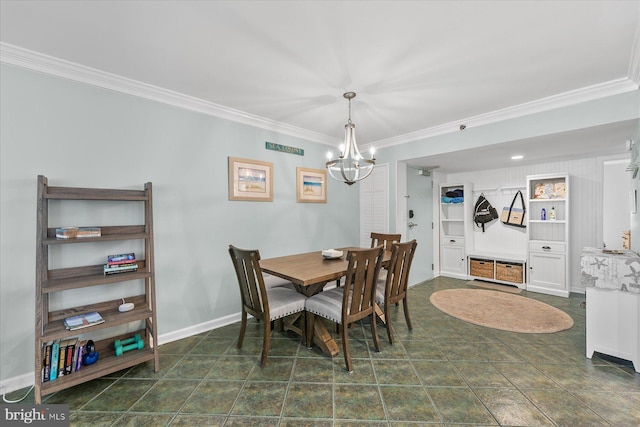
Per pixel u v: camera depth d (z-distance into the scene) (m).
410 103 2.66
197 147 2.65
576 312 3.05
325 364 2.07
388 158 4.00
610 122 2.26
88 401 1.68
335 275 2.13
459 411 1.56
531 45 1.74
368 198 4.30
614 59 1.90
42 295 1.67
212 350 2.30
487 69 2.04
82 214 2.03
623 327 1.99
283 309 2.19
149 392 1.76
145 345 2.20
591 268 2.11
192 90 2.40
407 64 1.98
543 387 1.76
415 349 2.29
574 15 1.47
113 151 2.18
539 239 4.10
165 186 2.45
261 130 3.18
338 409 1.59
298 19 1.52
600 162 3.59
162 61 1.94
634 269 1.93
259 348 2.34
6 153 1.77
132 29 1.59
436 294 3.78
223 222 2.85
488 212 4.54
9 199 1.79
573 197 3.79
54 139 1.93
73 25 1.55
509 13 1.46
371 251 2.05
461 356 2.16
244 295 2.30
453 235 4.98
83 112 2.05
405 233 4.09
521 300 3.50
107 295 2.14
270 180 3.25
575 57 1.88
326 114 2.97
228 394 1.73
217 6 1.41
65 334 1.70
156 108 2.40
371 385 1.81
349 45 1.75
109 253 2.14
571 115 2.46
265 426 1.47
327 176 3.96
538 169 4.11
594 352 2.19
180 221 2.54
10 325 1.79
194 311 2.62
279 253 3.37
